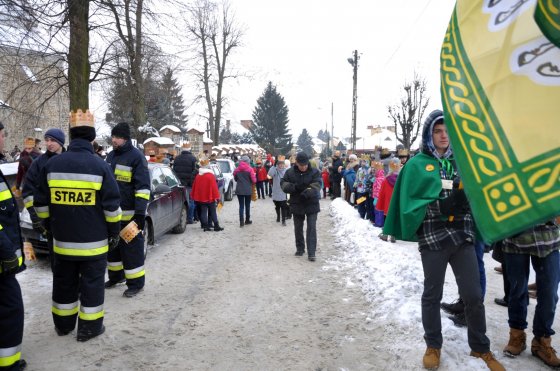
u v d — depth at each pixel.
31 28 9.36
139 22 12.49
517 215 1.88
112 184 4.32
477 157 2.06
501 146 1.97
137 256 5.72
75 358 3.97
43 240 6.86
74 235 4.21
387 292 5.44
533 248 3.51
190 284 6.29
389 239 8.58
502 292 5.55
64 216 4.20
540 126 1.86
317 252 8.48
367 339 4.33
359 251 7.95
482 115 2.07
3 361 3.39
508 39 2.04
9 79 11.72
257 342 4.32
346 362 3.88
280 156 11.90
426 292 3.55
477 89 2.12
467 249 3.39
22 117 12.84
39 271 6.75
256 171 19.66
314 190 7.70
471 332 3.36
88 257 4.25
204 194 10.55
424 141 3.46
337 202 15.47
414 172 3.44
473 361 3.52
